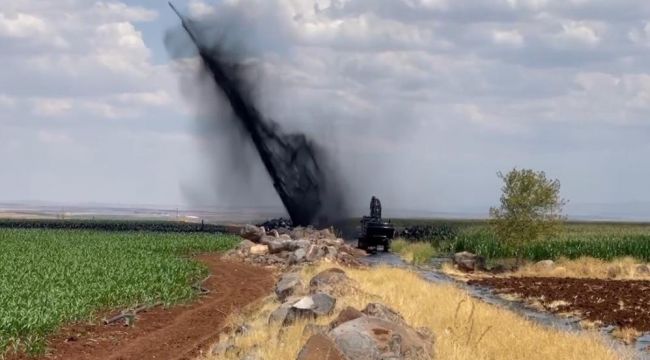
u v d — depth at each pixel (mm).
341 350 14555
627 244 57188
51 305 24281
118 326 24234
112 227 92750
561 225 55219
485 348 18953
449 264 55344
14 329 21047
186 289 31578
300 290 25516
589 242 58344
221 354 18312
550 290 40344
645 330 27203
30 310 22734
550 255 56031
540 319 30703
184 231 87500
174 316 26656
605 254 56094
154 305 28656
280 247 51906
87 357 19906
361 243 69062
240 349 18219
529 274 52281
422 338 16609
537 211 55000
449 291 31234
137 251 51312
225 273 41906
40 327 21594
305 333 16766
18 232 76812
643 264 52719
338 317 16609
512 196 55031
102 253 48719
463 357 16906
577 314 31703
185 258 48531
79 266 37938
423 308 23797
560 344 20969
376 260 59219
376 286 29578
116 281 32062
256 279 39281
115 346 21406
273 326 19188
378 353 14547
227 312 27391
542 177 55000
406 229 90250
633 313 31391
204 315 26766
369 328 15219
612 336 26500
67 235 71875
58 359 19578
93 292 28391
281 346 16531
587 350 20719
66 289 28641
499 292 39906
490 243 57781
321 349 14469
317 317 18984
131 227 92375
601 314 31312
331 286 24312
